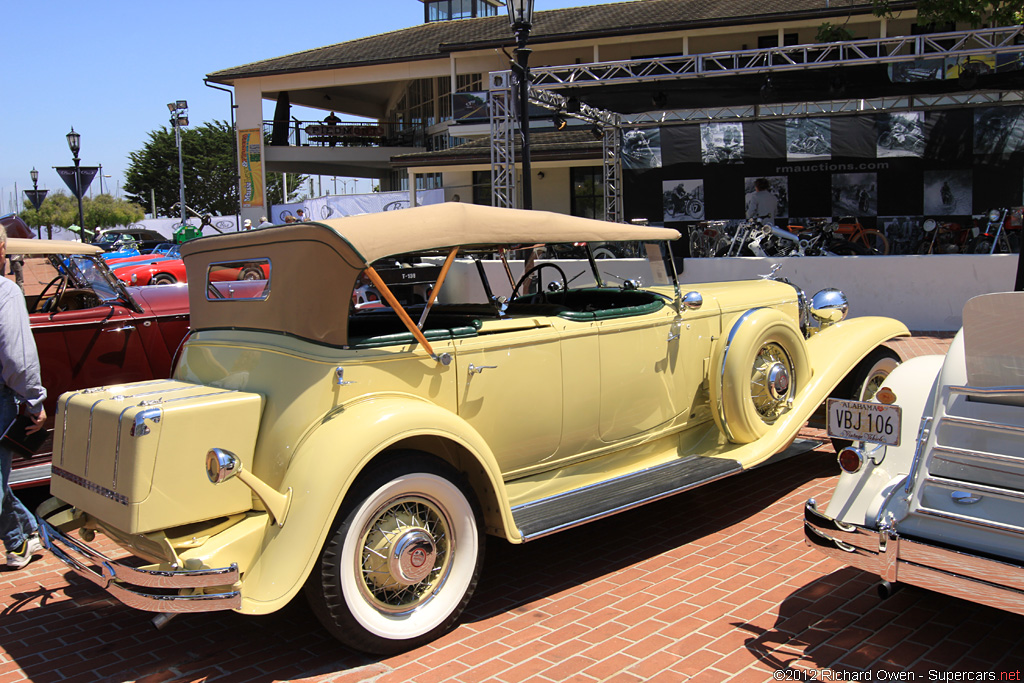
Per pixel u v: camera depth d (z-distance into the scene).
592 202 21.02
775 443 4.75
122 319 5.51
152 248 25.03
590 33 20.81
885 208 15.44
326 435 3.04
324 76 26.56
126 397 3.22
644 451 4.61
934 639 3.14
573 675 2.94
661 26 20.12
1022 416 2.82
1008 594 2.59
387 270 3.72
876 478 3.11
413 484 3.19
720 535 4.38
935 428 2.99
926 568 2.79
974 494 2.80
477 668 3.03
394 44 27.00
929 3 12.87
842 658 3.00
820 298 5.93
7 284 3.81
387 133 30.97
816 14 18.52
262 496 2.91
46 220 56.91
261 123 27.52
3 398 3.89
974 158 14.67
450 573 3.35
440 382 3.50
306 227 3.14
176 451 2.93
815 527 3.11
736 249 15.06
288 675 3.04
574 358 4.05
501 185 12.15
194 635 3.45
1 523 4.21
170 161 58.84
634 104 13.09
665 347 4.57
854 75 12.44
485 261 4.38
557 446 4.07
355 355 3.24
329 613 2.96
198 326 3.94
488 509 3.51
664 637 3.22
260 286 3.47
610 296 5.09
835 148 15.09
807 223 15.91
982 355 2.88
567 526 3.63
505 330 3.78
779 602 3.51
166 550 2.90
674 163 15.62
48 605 3.84
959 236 14.80
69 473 3.30
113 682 3.04
